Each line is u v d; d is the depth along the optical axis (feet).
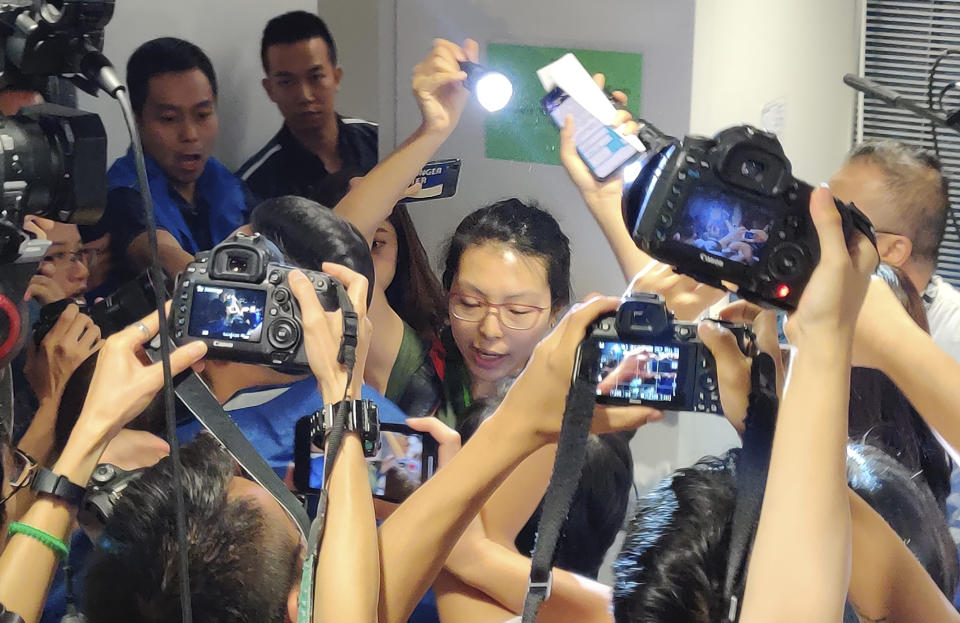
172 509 3.35
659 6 6.61
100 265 5.70
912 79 11.01
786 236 3.25
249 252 3.86
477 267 6.02
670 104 6.73
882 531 3.80
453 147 7.38
